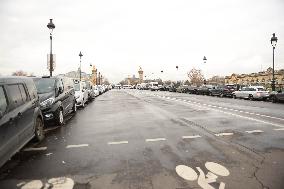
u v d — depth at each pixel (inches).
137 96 1596.9
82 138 382.3
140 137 377.4
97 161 271.6
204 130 422.6
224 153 290.8
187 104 943.0
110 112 706.2
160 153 295.0
